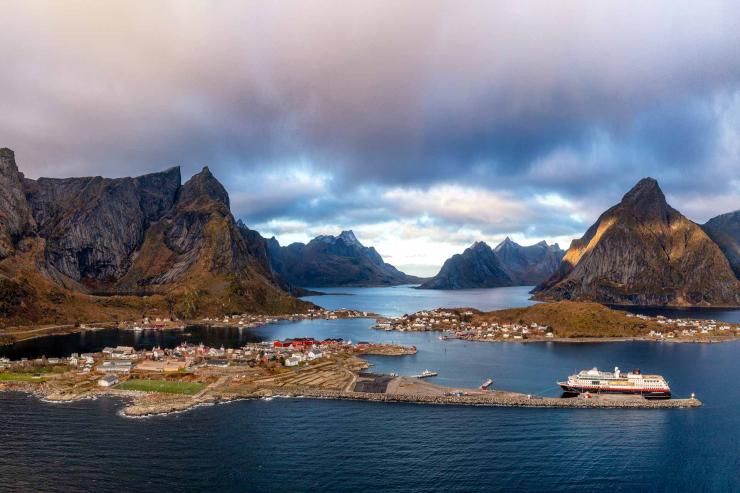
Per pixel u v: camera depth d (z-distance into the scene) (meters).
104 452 173.62
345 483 155.62
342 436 190.50
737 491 155.12
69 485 151.88
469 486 155.12
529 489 154.25
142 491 149.50
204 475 159.25
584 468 167.75
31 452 172.88
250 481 156.25
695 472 166.25
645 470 167.00
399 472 162.88
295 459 171.00
